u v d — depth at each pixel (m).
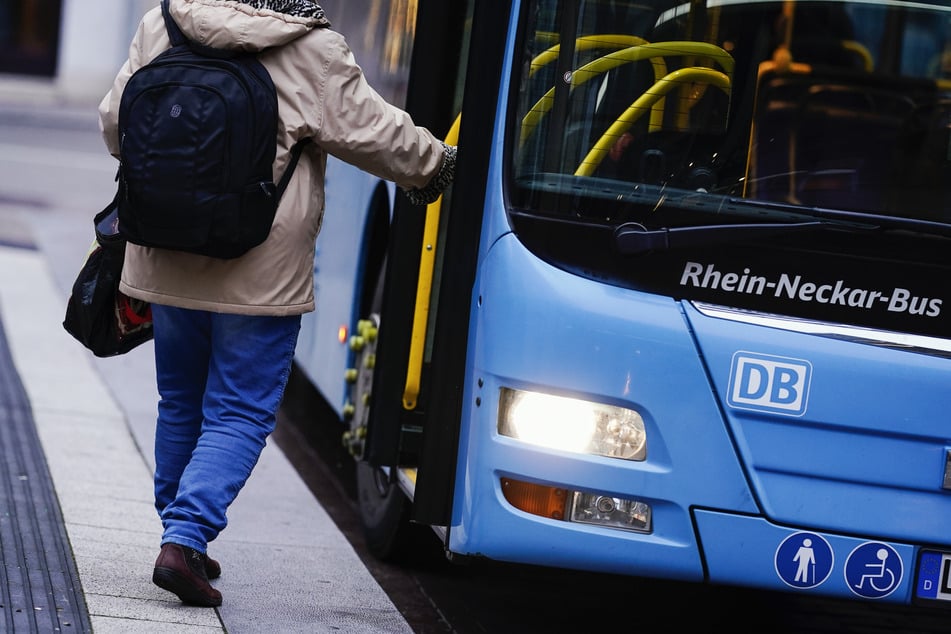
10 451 13.08
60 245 28.36
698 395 8.55
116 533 10.88
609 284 8.61
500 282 8.62
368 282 12.75
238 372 9.07
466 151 8.92
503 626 10.62
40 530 10.65
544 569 12.35
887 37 9.94
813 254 8.68
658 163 8.81
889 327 8.78
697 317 8.58
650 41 8.92
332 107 8.67
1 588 9.09
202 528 9.02
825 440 8.66
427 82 10.23
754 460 8.61
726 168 8.95
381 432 10.42
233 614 9.36
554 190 8.68
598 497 8.60
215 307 8.86
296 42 8.67
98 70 64.50
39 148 48.28
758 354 8.58
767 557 8.65
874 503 8.73
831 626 11.63
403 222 10.28
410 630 9.76
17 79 65.88
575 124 8.77
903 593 8.80
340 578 10.82
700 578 8.65
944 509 8.80
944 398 8.73
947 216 9.38
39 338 19.00
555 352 8.49
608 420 8.55
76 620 8.66
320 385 14.50
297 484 13.90
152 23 9.06
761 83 9.26
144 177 8.41
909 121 9.67
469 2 10.28
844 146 9.46
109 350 9.78
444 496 9.03
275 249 8.83
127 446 14.02
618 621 11.14
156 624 8.80
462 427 8.93
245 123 8.39
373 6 13.76
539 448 8.52
